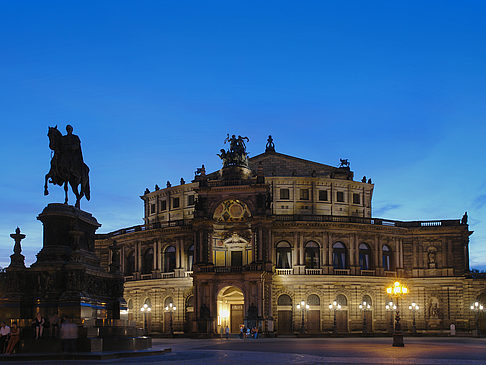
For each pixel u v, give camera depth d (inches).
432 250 5032.0
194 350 2432.3
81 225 2137.1
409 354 2166.6
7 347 1722.4
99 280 2118.6
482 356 2062.0
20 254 1995.6
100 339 1830.7
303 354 2178.9
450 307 4904.0
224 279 4539.9
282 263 4810.5
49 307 1935.3
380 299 4879.4
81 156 2207.2
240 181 4633.4
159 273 5034.5
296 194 5172.2
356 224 4869.6
